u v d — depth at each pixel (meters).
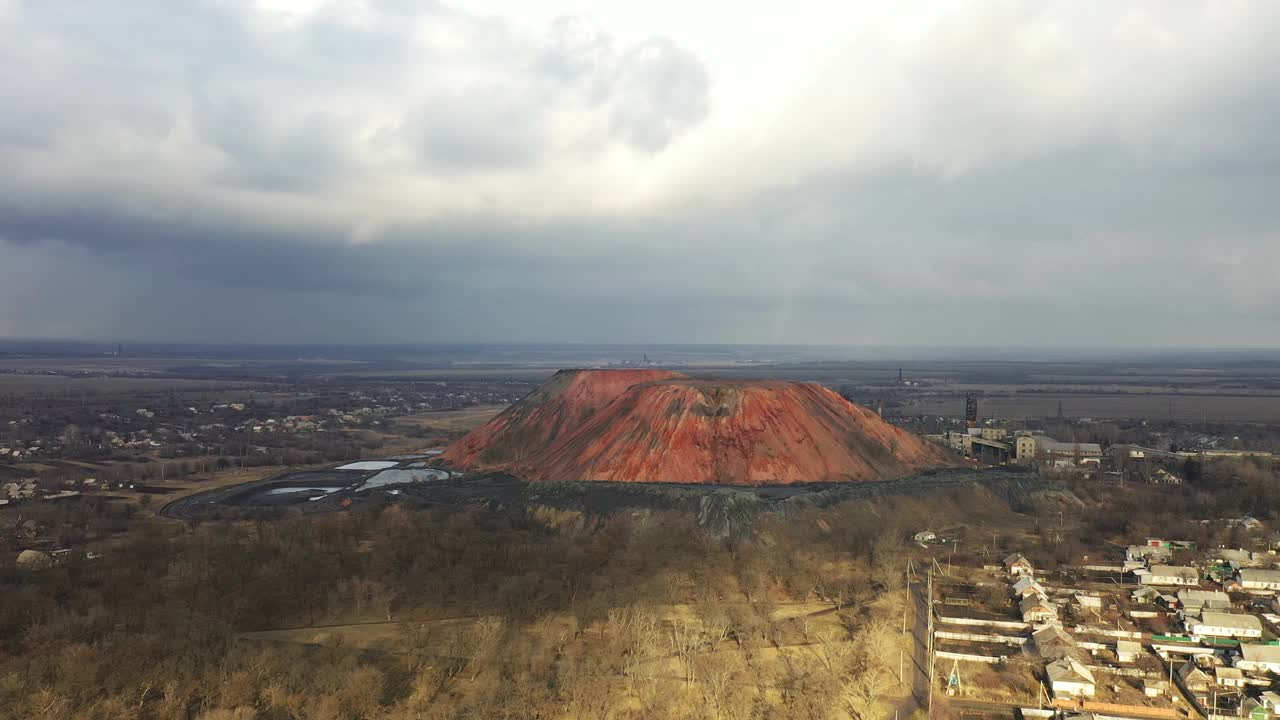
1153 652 116.44
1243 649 111.25
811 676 101.62
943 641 117.50
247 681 92.25
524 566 133.50
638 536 153.50
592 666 100.31
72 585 124.38
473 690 95.88
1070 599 134.88
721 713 92.75
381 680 96.06
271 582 122.75
